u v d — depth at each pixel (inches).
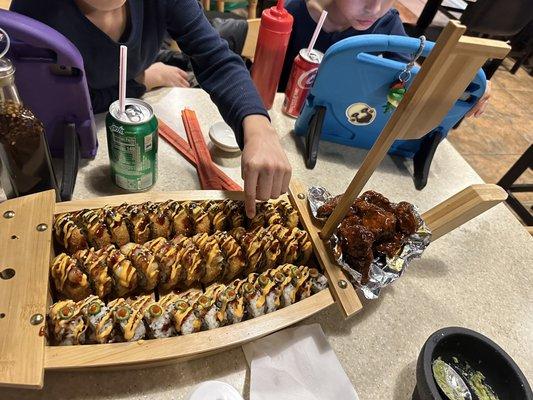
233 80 33.2
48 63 26.1
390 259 26.5
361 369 24.6
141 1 33.1
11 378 17.6
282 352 23.5
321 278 24.6
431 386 20.0
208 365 23.0
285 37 37.1
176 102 39.2
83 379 21.4
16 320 19.3
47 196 24.3
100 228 23.6
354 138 39.6
